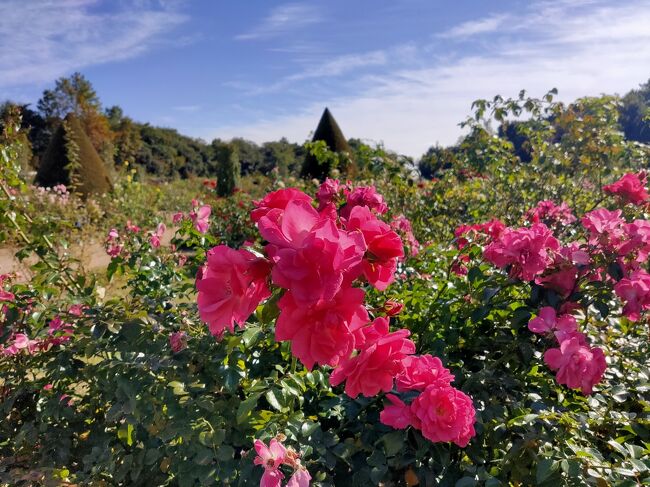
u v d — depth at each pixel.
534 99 4.89
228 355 1.60
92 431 2.02
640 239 1.64
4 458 1.95
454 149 5.96
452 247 2.88
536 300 1.72
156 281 2.41
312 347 0.85
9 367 2.11
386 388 1.02
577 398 1.71
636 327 2.26
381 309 1.31
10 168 2.62
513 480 1.44
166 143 39.47
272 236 0.85
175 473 1.63
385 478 1.47
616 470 1.22
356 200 1.83
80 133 12.62
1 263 6.12
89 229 6.89
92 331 1.80
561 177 4.68
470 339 1.96
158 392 1.65
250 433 1.62
